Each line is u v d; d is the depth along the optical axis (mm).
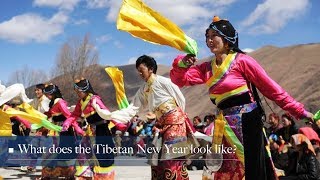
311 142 7266
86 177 7609
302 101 43688
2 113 5750
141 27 4297
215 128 3959
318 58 52219
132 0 4426
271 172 3848
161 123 5793
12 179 10055
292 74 51344
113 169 7422
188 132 5871
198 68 4254
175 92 5754
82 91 7461
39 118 7809
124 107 7488
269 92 3822
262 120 3885
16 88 7152
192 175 10492
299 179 6832
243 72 3865
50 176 8289
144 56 5859
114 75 7512
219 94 3926
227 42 3932
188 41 4184
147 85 5891
